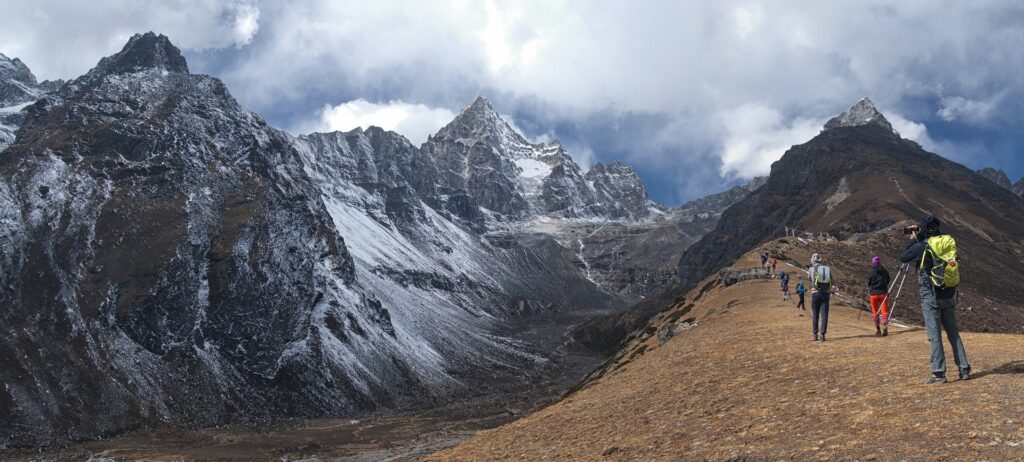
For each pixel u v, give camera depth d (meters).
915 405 14.10
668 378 28.52
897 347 22.55
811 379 19.59
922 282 16.06
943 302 15.66
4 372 161.50
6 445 143.88
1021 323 94.00
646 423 20.36
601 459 17.50
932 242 15.91
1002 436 11.05
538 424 27.06
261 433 182.12
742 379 22.72
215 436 173.00
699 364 29.70
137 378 187.50
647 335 87.94
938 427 12.35
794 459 12.84
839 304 50.44
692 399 21.94
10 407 153.50
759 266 87.56
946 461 10.76
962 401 13.52
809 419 15.28
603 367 86.56
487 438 27.55
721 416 18.23
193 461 142.12
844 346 24.89
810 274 28.91
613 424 21.95
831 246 109.44
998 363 16.83
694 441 16.38
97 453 145.50
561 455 19.64
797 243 108.56
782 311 45.72
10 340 171.38
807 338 29.27
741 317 46.75
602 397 29.69
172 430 175.38
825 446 13.02
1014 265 166.00
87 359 180.50
